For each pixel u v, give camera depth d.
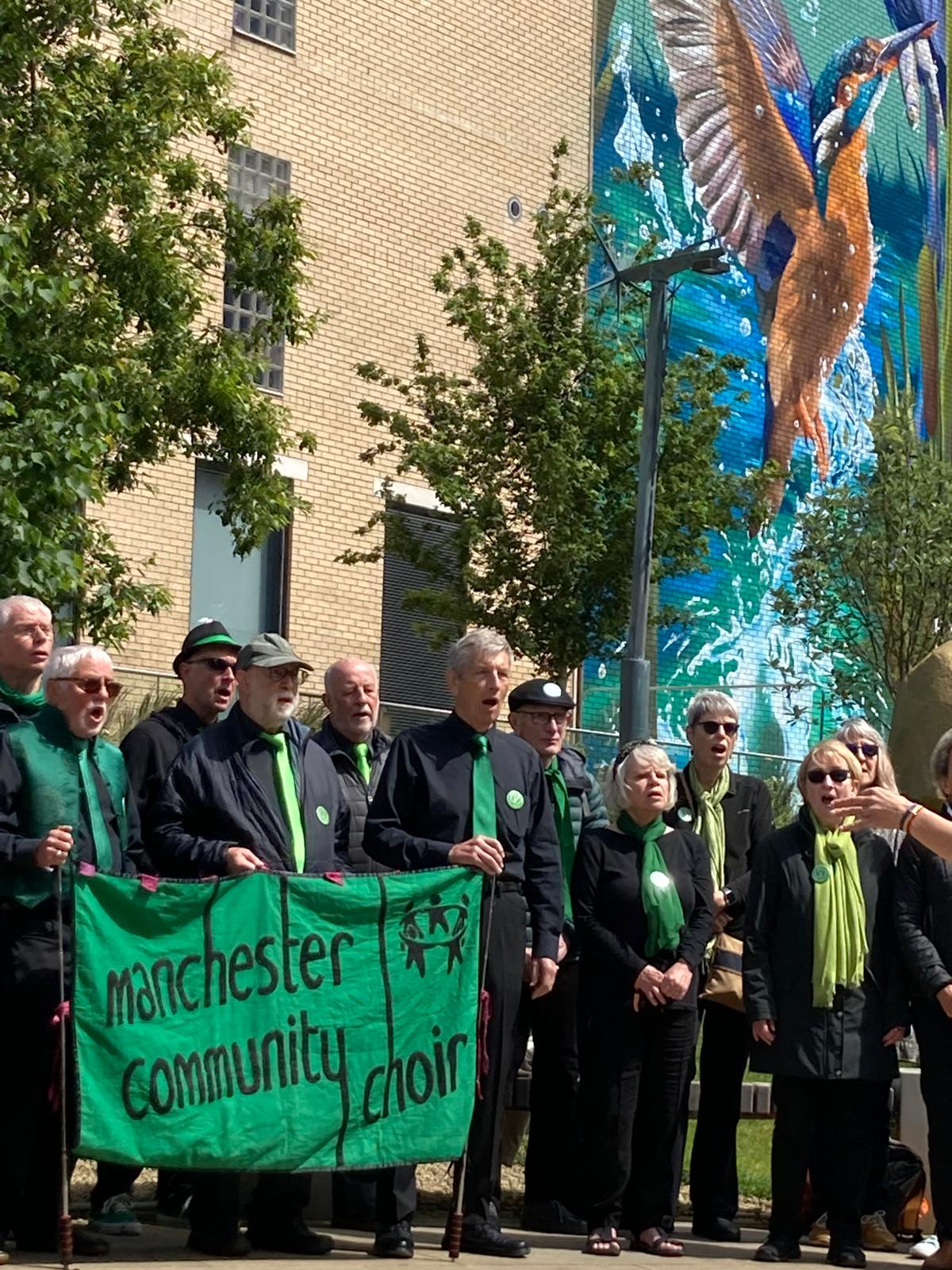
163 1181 8.26
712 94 30.56
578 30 27.77
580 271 21.30
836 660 27.88
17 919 6.68
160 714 8.05
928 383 35.88
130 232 15.44
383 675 23.95
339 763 8.38
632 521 20.52
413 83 24.80
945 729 11.83
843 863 8.20
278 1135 6.91
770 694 31.36
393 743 7.76
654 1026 8.00
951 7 37.12
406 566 24.38
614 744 23.11
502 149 26.19
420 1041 7.20
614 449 20.34
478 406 20.78
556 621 20.61
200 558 21.83
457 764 7.65
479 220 25.70
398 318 24.31
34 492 11.91
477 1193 7.58
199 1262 6.83
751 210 31.41
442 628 22.34
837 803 7.53
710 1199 8.74
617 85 28.55
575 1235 8.50
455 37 25.52
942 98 36.78
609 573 20.52
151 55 15.63
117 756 7.20
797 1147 8.12
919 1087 9.27
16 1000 6.64
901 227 35.28
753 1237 8.88
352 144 23.83
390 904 7.20
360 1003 7.11
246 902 6.95
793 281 32.31
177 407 15.88
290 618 22.72
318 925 7.07
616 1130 7.86
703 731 8.91
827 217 33.22
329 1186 8.65
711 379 21.52
